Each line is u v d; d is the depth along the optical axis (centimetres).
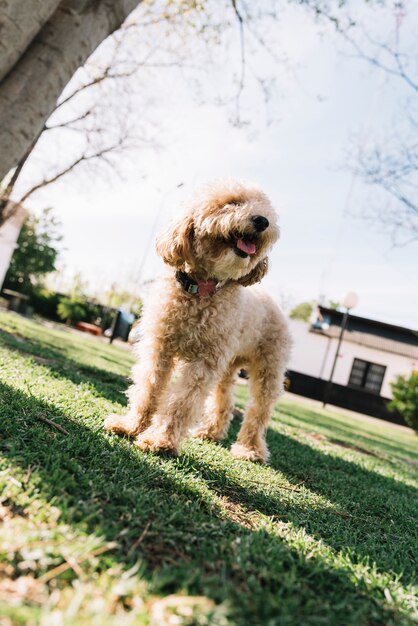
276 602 25
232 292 65
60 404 61
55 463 37
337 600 29
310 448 105
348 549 39
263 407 83
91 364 134
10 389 60
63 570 24
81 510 31
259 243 65
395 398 426
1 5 40
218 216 62
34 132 44
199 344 62
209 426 85
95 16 47
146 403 62
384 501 70
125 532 29
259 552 32
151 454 52
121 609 22
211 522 36
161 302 63
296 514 48
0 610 19
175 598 23
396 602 31
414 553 46
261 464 73
